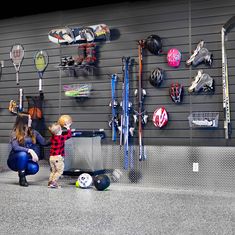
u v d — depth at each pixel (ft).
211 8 16.17
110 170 17.37
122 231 8.90
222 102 15.69
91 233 8.74
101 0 18.07
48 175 18.53
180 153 16.10
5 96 20.25
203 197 13.74
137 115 16.92
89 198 13.38
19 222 9.79
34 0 18.92
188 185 15.87
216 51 15.97
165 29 16.97
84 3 18.48
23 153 16.33
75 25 18.83
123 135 17.08
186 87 16.33
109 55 17.89
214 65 15.94
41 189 15.52
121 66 17.61
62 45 18.93
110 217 10.36
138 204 12.25
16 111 19.67
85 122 18.19
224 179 15.30
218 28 15.99
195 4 16.47
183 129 16.28
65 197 13.57
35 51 19.62
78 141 17.08
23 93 19.75
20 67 19.95
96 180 15.24
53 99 18.99
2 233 8.75
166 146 16.35
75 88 18.20
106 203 12.42
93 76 18.16
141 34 17.39
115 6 17.98
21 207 11.70
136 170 16.83
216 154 15.52
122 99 17.19
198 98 16.10
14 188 15.75
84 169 16.90
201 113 15.97
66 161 17.25
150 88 16.98
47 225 9.48
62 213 10.85
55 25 19.27
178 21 16.75
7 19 20.45
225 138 15.55
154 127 16.76
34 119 18.81
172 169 16.19
